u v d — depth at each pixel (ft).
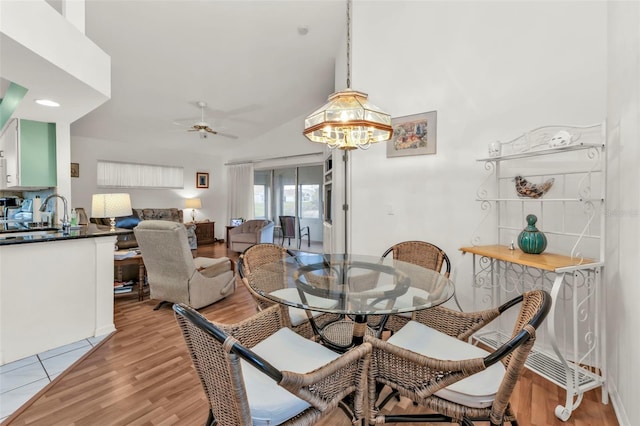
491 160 7.67
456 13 9.11
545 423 5.25
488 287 8.63
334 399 3.59
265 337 5.00
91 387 6.07
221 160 28.25
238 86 17.19
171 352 7.50
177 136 22.91
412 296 5.17
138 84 15.55
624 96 5.37
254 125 23.15
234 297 11.97
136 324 9.23
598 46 7.04
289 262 7.76
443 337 4.85
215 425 3.72
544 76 7.72
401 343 4.62
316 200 22.54
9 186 11.19
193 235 22.81
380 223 10.80
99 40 12.16
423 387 3.70
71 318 7.93
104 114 18.12
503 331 8.32
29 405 5.51
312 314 6.59
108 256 8.59
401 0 10.25
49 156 10.98
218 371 3.16
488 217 8.65
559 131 6.86
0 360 6.82
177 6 11.10
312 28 13.15
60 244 7.72
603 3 6.98
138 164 23.03
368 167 11.08
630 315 4.97
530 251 6.77
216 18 11.93
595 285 6.06
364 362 3.85
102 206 10.62
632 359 4.85
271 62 15.38
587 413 5.51
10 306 6.98
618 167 5.67
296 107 21.29
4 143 11.75
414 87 9.98
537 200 7.09
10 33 5.44
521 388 6.20
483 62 8.66
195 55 13.96
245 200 26.27
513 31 8.16
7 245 6.91
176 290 10.12
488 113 8.59
